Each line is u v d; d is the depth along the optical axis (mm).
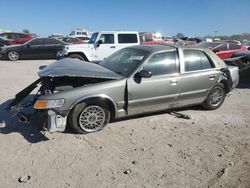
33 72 13141
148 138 5496
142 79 5883
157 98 6121
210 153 4984
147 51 6223
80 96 5305
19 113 5703
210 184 4078
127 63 6172
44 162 4516
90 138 5398
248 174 4355
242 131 6008
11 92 8750
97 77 5449
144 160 4668
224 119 6688
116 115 5801
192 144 5309
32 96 7723
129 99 5777
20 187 3889
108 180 4094
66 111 5258
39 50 19250
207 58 6922
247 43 27750
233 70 7469
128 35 15422
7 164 4426
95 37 15383
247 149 5176
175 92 6340
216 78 6953
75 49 14594
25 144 5082
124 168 4414
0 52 18938
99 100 5508
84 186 3945
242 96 9000
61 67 5691
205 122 6449
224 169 4473
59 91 5328
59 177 4133
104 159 4660
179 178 4195
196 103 6902
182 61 6449
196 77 6594
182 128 6043
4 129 5688
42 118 5688
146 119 6445
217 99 7262
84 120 5504
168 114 6824
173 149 5082
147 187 3961
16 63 17078
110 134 5605
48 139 5289
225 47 15188
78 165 4457
